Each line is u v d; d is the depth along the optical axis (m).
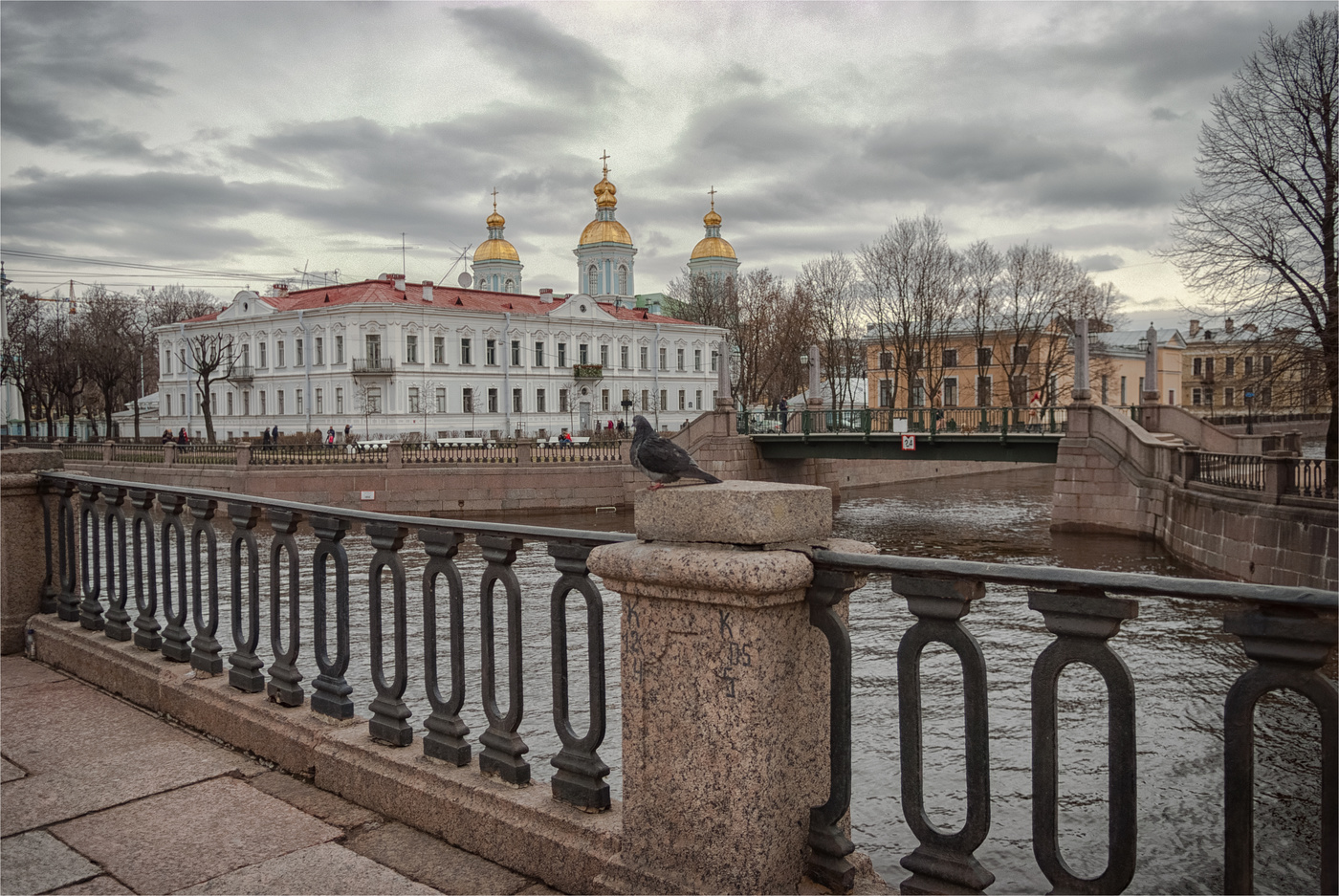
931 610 2.44
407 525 3.72
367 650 14.61
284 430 64.88
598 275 90.25
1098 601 2.16
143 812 3.62
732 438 45.59
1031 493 50.72
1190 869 8.29
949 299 62.25
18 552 6.17
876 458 42.19
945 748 11.20
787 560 2.46
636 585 2.69
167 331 73.75
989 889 8.12
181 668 4.91
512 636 3.36
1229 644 15.44
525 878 3.09
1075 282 62.81
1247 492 23.38
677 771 2.65
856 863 2.68
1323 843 1.87
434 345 63.69
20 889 2.99
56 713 4.87
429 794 3.43
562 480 43.03
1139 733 11.43
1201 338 90.19
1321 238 27.91
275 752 4.13
